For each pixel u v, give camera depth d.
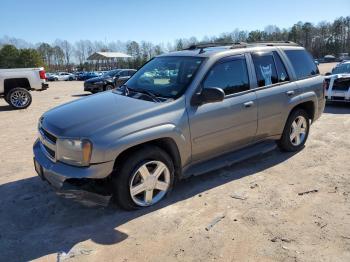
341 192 4.50
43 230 3.82
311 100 6.00
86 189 3.77
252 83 5.10
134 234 3.68
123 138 3.78
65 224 3.93
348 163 5.51
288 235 3.57
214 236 3.60
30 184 5.07
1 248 3.51
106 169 3.73
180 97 4.33
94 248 3.46
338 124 8.21
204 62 4.64
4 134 8.50
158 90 4.62
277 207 4.15
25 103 13.57
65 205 4.36
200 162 4.72
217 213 4.05
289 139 5.88
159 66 5.10
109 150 3.69
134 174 3.97
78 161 3.77
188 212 4.09
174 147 4.26
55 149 3.95
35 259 3.33
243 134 5.02
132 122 3.91
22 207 4.36
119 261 3.26
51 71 105.06
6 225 3.95
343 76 10.67
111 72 21.83
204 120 4.46
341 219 3.86
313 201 4.28
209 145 4.63
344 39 90.56
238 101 4.85
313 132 7.43
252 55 5.23
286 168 5.36
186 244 3.48
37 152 4.39
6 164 6.04
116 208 4.21
